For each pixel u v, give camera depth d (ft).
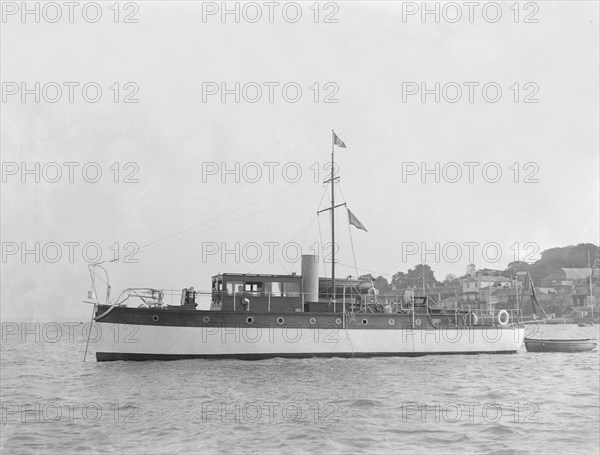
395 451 57.57
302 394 90.99
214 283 136.56
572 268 478.18
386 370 120.47
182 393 92.73
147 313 126.31
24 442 61.57
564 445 59.16
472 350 149.79
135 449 58.80
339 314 136.26
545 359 144.36
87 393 93.61
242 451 57.98
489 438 62.44
